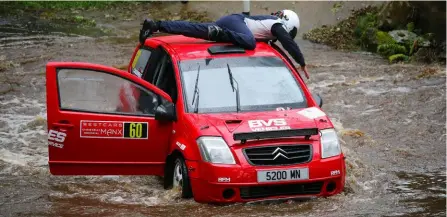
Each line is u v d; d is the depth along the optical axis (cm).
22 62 2720
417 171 1634
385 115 2084
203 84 1459
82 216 1304
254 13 3303
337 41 3062
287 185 1327
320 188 1355
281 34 1596
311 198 1361
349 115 2097
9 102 2239
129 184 1505
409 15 3009
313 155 1338
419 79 2486
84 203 1386
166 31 1625
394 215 1312
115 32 3244
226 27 1606
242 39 1545
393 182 1544
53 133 1411
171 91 1479
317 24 3231
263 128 1343
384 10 3062
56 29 3278
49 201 1402
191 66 1488
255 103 1445
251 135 1317
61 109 1407
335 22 3222
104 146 1425
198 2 3572
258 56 1531
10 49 2903
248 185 1302
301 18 3281
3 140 1853
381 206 1361
